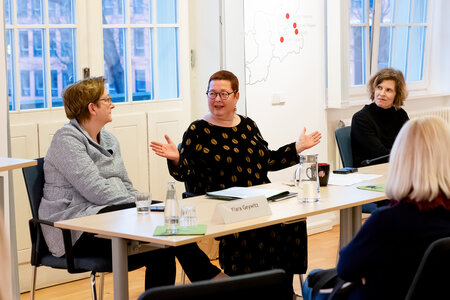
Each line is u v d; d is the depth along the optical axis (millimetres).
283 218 3295
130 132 5551
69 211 3842
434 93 7973
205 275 3764
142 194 3453
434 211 2488
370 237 2498
